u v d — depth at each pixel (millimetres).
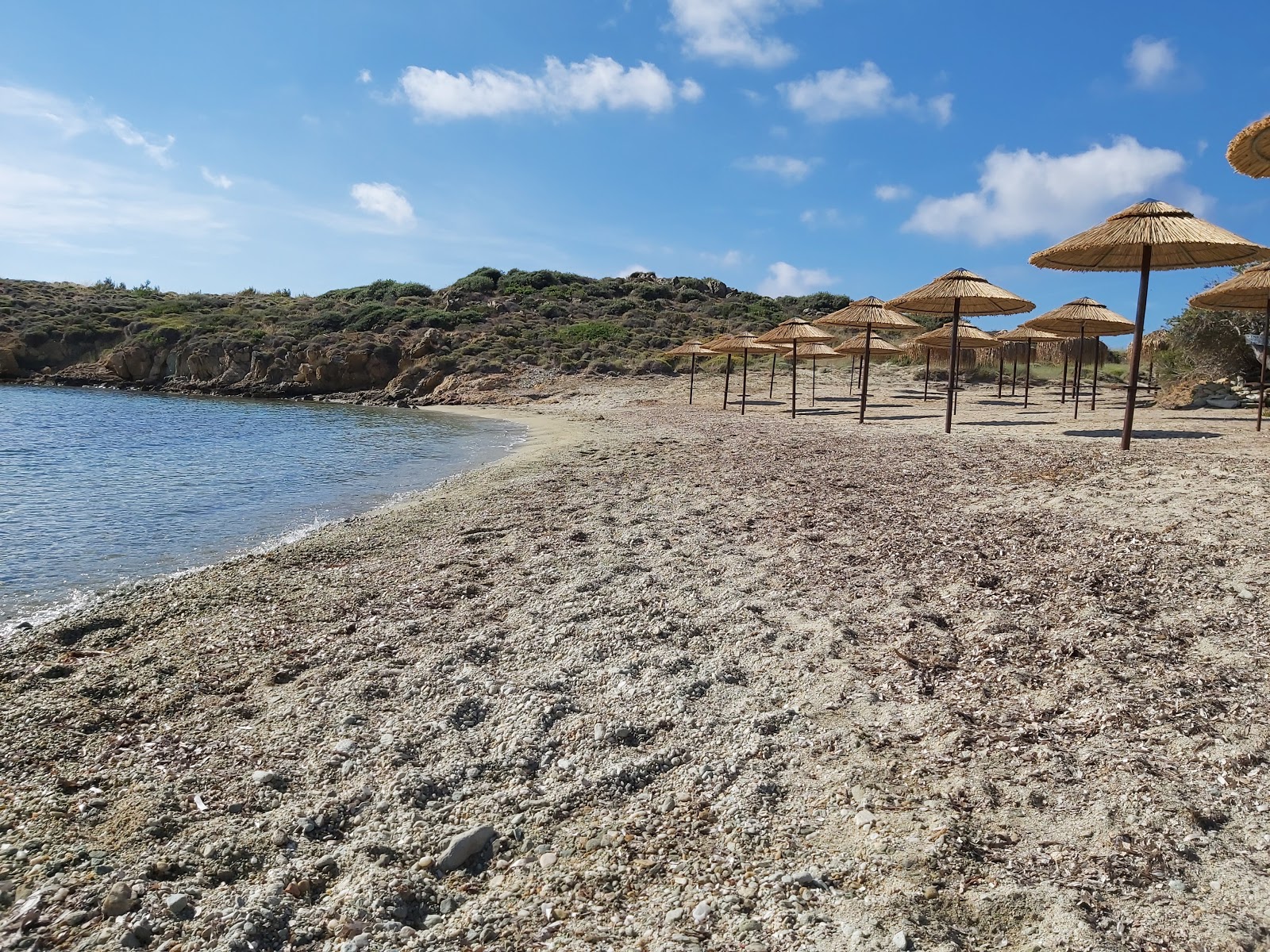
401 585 6898
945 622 5457
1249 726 3855
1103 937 2527
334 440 22078
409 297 61688
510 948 2637
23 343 49969
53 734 4266
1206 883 2805
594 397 38562
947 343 27828
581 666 4957
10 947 2621
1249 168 7605
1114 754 3670
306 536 9594
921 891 2789
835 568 6805
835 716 4199
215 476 14898
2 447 18938
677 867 3041
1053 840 3088
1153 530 7285
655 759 3830
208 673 5113
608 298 62469
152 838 3271
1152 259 13258
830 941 2566
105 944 2641
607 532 8547
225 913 2789
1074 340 35375
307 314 56969
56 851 3170
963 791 3438
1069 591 5852
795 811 3371
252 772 3818
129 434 22797
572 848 3193
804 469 12641
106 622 6223
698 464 13906
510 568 7281
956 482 10688
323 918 2809
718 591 6305
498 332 50250
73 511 11297
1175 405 22797
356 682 4824
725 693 4527
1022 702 4254
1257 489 8602
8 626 6301
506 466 15125
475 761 3891
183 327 51750
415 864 3111
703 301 62969
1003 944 2551
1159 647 4793
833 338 25703
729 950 2568
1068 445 13914
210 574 7555
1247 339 23031
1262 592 5543
